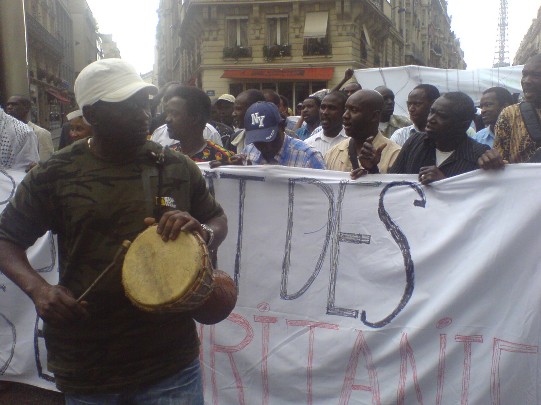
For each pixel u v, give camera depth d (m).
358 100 3.94
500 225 2.96
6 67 8.20
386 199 3.24
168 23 61.28
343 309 3.27
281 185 3.44
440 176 3.15
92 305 2.13
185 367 2.24
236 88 30.52
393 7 41.12
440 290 3.07
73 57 65.31
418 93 4.95
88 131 5.09
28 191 2.16
